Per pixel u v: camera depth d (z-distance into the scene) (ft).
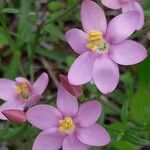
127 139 0.22
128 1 0.21
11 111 0.19
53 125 0.20
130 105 0.27
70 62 0.29
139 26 0.20
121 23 0.20
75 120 0.20
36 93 0.21
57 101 0.20
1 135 0.23
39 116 0.20
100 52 0.20
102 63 0.20
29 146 0.26
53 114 0.20
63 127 0.20
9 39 0.23
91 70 0.20
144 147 0.29
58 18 0.23
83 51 0.20
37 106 0.19
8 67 0.28
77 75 0.20
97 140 0.19
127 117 0.24
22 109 0.21
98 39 0.20
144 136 0.25
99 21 0.20
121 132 0.22
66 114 0.20
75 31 0.20
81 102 0.20
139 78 0.29
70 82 0.19
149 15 0.24
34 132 0.22
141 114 0.26
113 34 0.20
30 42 0.29
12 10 0.24
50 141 0.20
